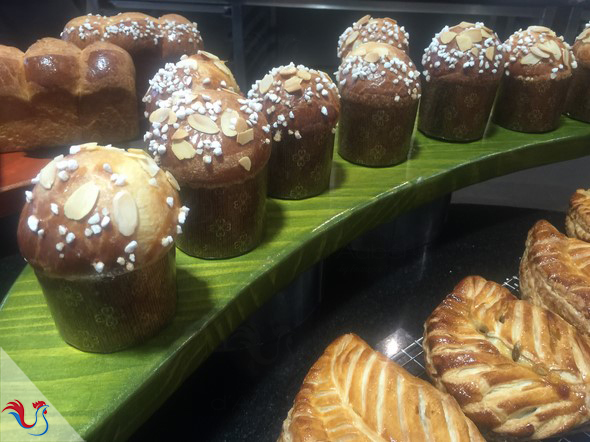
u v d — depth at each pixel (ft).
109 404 0.83
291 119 1.21
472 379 1.01
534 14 1.75
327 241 1.26
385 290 1.53
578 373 1.04
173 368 0.94
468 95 1.53
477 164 1.53
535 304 1.26
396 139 1.45
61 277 0.81
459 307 1.18
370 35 1.62
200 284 1.07
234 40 1.81
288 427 0.94
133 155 0.88
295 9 1.86
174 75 1.22
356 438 0.87
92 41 1.76
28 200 0.83
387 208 1.38
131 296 0.87
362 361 1.02
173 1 1.84
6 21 1.66
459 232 1.78
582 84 1.73
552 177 2.09
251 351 1.33
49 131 1.68
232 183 1.03
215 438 1.13
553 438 1.06
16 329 0.96
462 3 1.73
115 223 0.80
